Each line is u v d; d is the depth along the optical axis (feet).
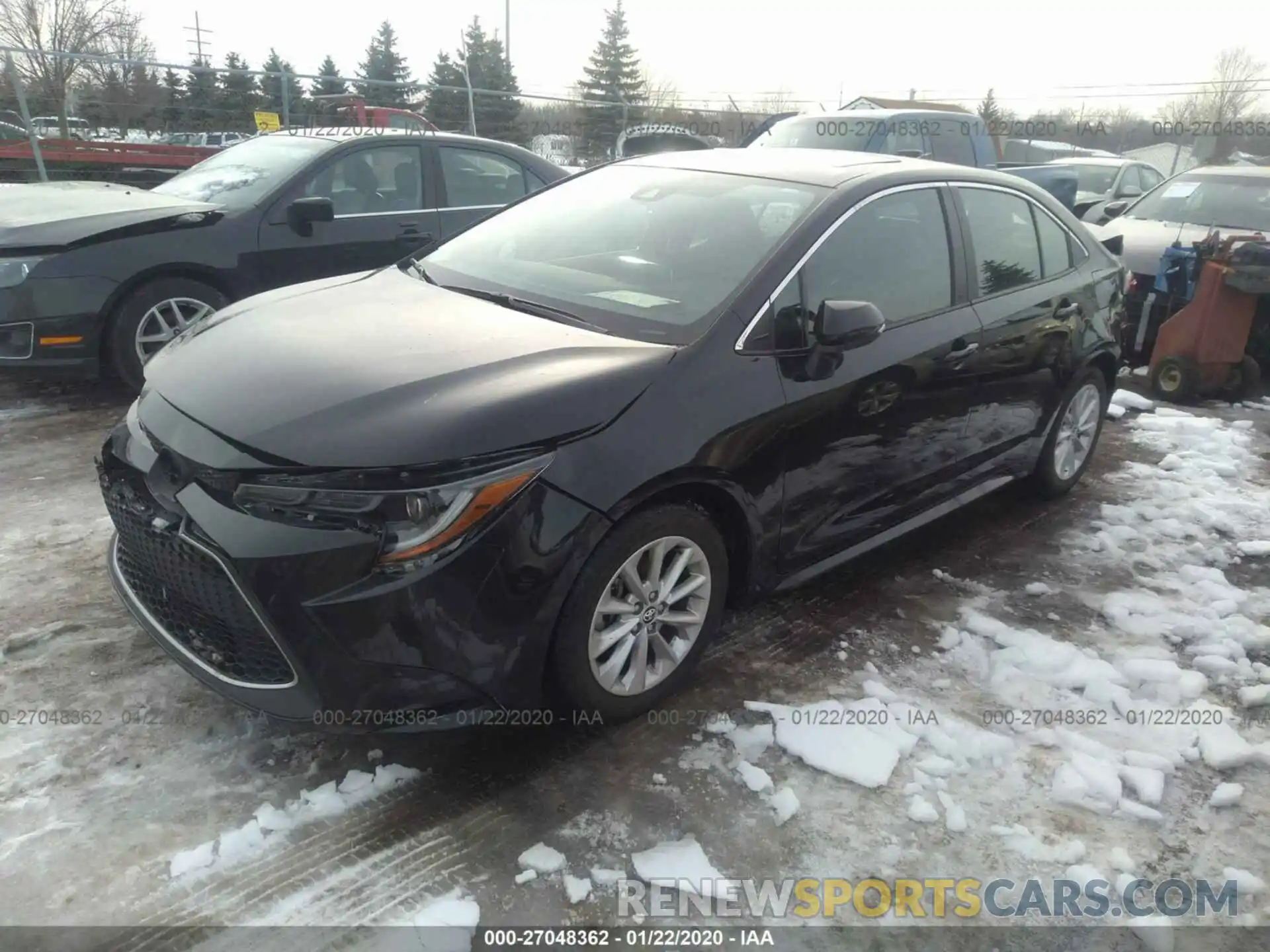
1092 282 15.02
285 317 10.12
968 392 12.42
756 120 69.36
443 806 8.32
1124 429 20.01
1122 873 8.07
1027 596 12.65
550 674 8.65
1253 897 7.89
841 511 11.02
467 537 7.63
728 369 9.39
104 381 19.63
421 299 10.81
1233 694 10.73
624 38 171.73
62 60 39.83
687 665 9.79
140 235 17.54
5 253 16.53
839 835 8.29
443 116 55.31
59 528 12.91
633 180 12.91
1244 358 22.43
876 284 11.15
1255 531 14.98
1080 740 9.62
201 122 47.29
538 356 8.93
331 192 19.89
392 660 7.57
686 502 9.37
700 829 8.24
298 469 7.51
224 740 8.93
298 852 7.73
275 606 7.38
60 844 7.64
